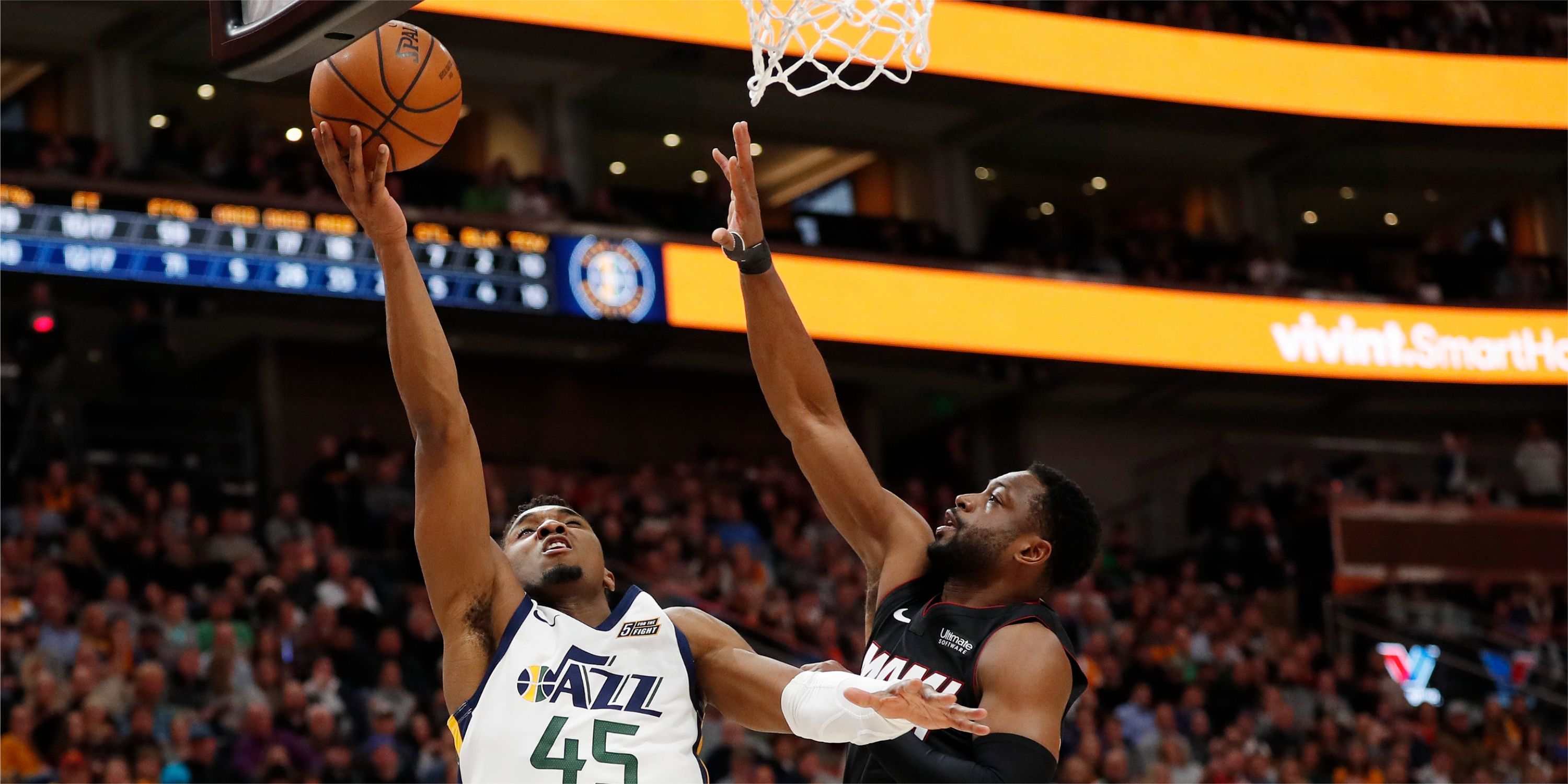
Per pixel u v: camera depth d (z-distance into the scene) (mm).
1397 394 20344
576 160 18812
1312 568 16891
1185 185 22062
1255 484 20641
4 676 9906
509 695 3232
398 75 3564
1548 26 21375
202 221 14500
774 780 10641
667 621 3375
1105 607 15039
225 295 14617
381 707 10625
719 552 14164
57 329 13883
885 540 3770
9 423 13602
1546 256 21828
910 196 20844
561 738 3193
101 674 9953
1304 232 22734
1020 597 3572
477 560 3344
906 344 17672
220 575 12148
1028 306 18312
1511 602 17172
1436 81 19953
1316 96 19500
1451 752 14281
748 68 17828
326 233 15016
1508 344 19781
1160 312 18812
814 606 13539
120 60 17016
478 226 15641
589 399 19203
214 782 9375
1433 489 19281
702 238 16875
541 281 15812
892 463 22203
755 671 3344
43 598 10859
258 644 11000
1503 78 20156
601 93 18984
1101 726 13086
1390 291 21188
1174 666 14125
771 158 20672
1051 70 18375
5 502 13336
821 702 3191
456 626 3336
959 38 18047
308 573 12164
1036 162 21250
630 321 16203
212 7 3730
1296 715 14398
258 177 15273
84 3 16156
